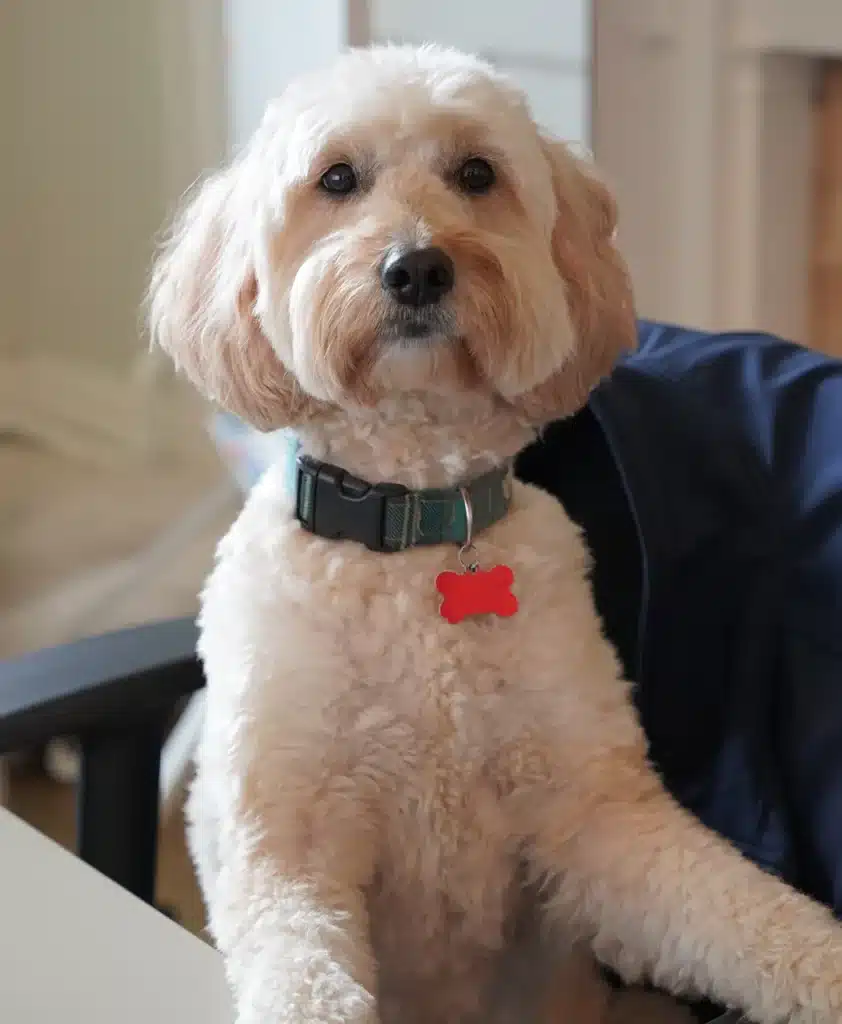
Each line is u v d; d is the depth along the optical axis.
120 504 3.36
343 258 1.15
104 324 3.61
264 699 1.17
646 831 1.17
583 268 1.31
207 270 1.33
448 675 1.18
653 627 1.29
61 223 3.64
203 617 1.31
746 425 1.30
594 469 1.44
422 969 1.27
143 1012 0.83
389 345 1.14
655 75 2.65
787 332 2.93
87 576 2.94
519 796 1.23
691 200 2.77
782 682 1.24
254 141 1.31
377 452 1.20
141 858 1.38
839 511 1.21
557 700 1.21
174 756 2.06
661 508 1.28
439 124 1.19
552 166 1.33
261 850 1.14
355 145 1.20
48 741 1.30
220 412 1.98
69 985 0.85
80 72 3.48
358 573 1.20
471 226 1.18
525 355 1.18
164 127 3.34
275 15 2.58
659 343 1.46
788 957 1.07
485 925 1.25
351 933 1.10
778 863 1.18
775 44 2.70
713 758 1.28
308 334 1.16
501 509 1.26
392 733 1.19
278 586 1.21
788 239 2.89
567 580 1.27
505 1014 1.33
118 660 1.33
